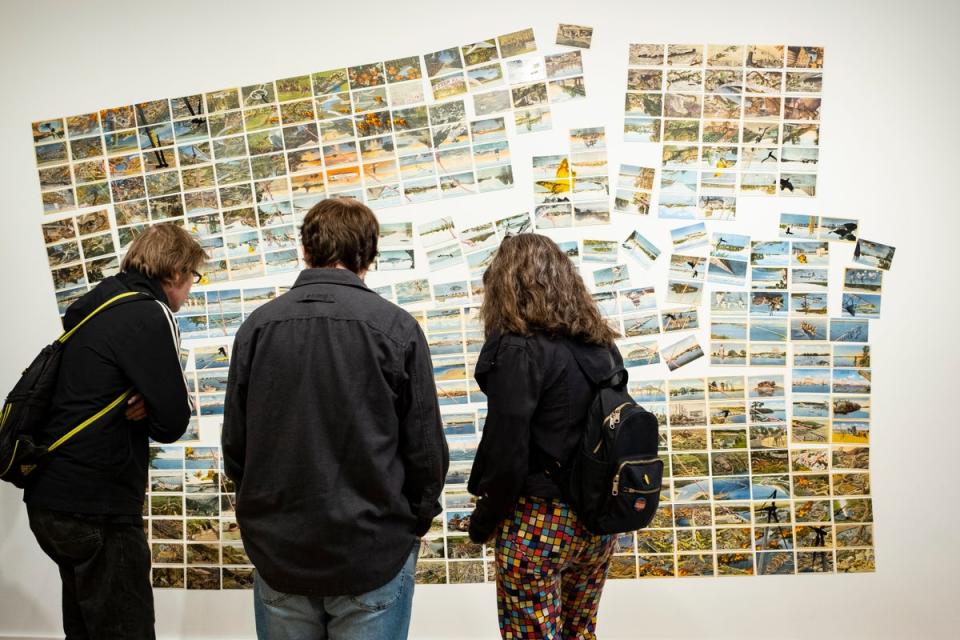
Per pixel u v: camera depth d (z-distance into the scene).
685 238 2.39
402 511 1.42
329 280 1.46
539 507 1.59
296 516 1.34
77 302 1.90
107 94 2.57
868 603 2.34
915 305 2.37
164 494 2.51
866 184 2.38
